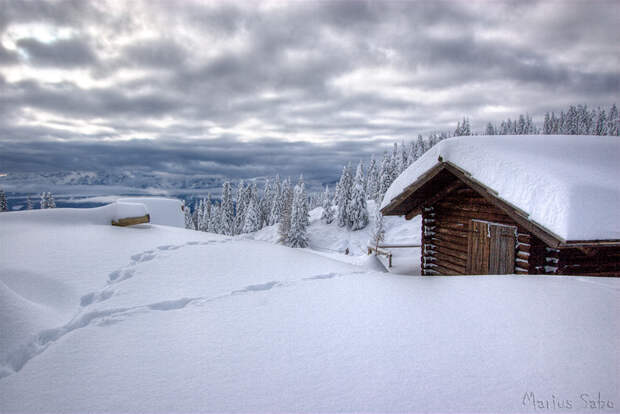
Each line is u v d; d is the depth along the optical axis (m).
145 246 6.36
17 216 7.17
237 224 81.25
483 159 7.09
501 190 6.39
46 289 4.12
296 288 4.54
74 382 2.39
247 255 6.25
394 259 18.84
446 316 3.55
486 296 4.15
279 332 3.19
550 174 5.92
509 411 2.03
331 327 3.29
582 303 3.81
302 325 3.35
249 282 4.73
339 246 50.47
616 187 5.77
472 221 8.47
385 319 3.49
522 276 5.09
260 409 2.07
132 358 2.72
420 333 3.14
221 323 3.39
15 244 5.64
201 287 4.49
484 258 7.99
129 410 2.07
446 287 4.60
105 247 6.04
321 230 58.62
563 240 5.08
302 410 2.06
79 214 7.77
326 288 4.54
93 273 4.80
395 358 2.69
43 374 2.49
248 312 3.69
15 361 2.73
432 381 2.37
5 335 2.92
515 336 3.05
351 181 58.31
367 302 4.00
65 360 2.68
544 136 8.21
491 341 2.96
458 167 7.41
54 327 3.31
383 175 53.34
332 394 2.22
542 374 2.43
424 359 2.67
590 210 5.31
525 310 3.64
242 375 2.47
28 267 4.62
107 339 3.04
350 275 5.22
